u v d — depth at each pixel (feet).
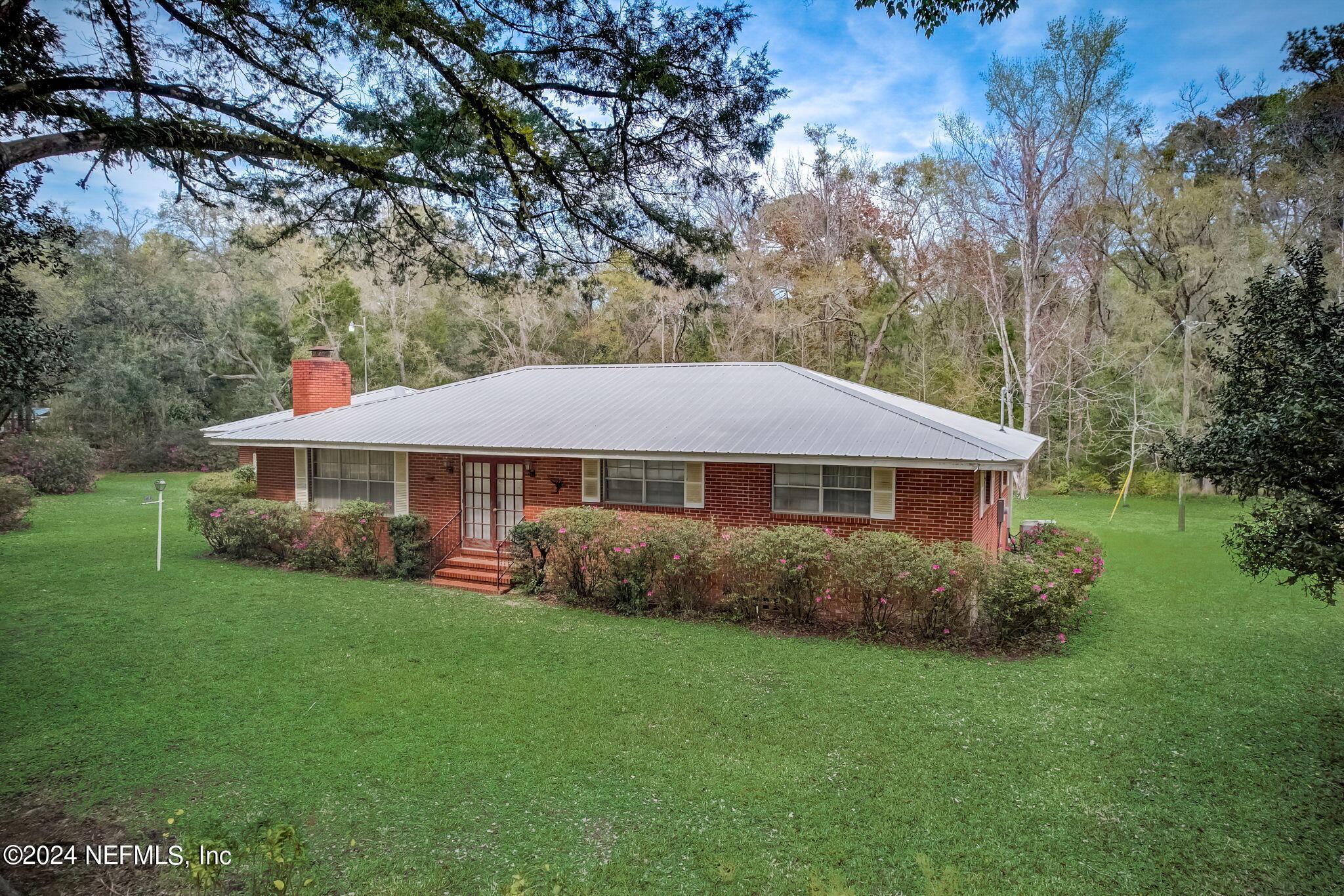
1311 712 25.43
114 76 22.09
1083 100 95.35
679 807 19.03
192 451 119.03
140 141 21.50
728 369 54.08
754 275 116.88
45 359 27.45
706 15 23.63
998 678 28.71
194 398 125.08
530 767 21.22
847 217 116.57
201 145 23.17
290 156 24.89
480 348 137.28
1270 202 97.40
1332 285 87.30
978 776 20.74
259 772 20.89
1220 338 22.36
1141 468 99.30
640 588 38.70
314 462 54.08
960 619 33.12
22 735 23.24
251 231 39.19
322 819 18.52
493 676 28.76
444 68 22.79
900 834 17.78
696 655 31.50
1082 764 21.50
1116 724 24.30
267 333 134.51
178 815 18.30
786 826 18.12
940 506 36.50
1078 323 106.22
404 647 32.48
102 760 21.59
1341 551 17.69
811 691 27.20
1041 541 43.96
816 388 47.21
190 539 59.52
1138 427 84.43
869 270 119.85
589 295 32.22
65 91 20.92
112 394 111.04
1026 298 96.99
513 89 24.36
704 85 24.85
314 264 130.11
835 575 34.99
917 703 26.12
